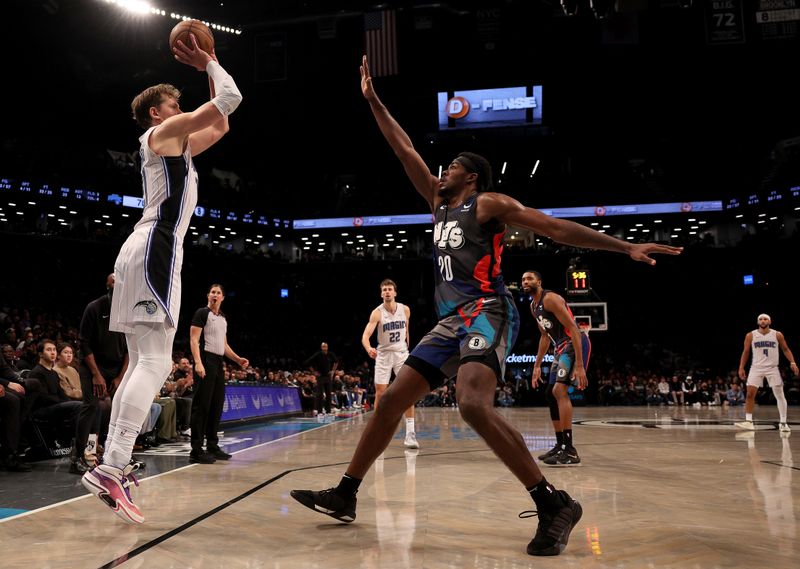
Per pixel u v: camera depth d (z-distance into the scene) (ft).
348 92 106.01
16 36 78.84
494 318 7.66
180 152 9.15
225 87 9.06
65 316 77.00
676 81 104.01
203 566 6.18
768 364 27.68
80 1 73.87
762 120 110.73
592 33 90.43
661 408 64.34
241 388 33.88
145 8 67.15
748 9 72.69
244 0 83.87
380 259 115.65
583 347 16.75
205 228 109.70
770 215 105.09
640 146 120.88
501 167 126.93
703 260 106.93
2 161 82.64
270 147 121.08
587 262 108.47
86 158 92.32
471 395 7.13
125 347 16.10
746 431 27.53
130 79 91.97
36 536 7.58
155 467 14.94
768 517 8.74
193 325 16.48
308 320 113.29
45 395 18.53
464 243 7.96
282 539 7.39
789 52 92.79
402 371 8.04
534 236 111.75
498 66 104.68
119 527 8.11
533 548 6.68
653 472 13.66
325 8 85.20
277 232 118.21
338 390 59.41
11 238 80.74
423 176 9.23
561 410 15.79
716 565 6.26
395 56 81.46
